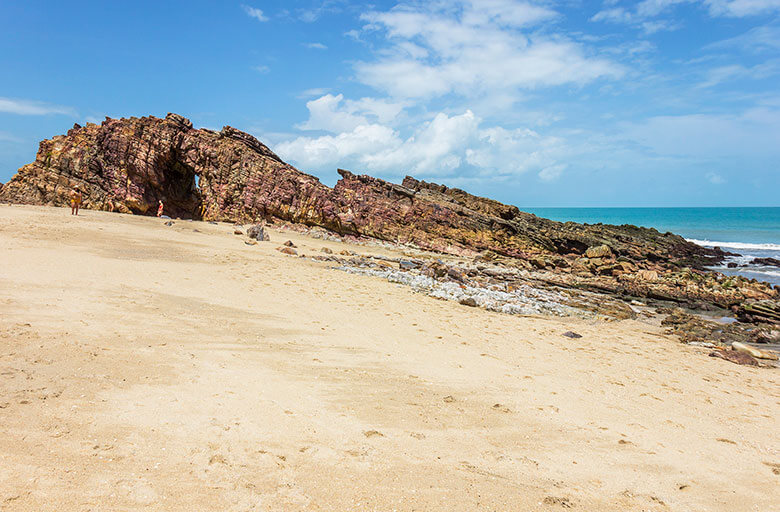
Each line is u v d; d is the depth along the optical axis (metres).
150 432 4.78
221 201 38.88
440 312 15.20
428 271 23.77
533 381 8.76
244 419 5.45
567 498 4.56
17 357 6.23
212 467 4.30
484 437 5.89
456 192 48.00
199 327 9.30
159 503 3.64
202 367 7.04
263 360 7.85
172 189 41.03
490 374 8.91
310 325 11.01
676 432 6.94
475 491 4.46
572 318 18.30
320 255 26.02
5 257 13.50
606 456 5.76
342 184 42.47
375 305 14.72
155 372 6.52
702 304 25.91
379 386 7.35
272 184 39.53
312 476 4.40
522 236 42.91
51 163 36.66
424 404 6.79
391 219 40.75
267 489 4.07
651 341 15.02
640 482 5.17
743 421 7.81
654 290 28.72
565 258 42.16
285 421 5.57
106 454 4.22
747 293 28.50
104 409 5.12
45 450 4.10
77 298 9.98
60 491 3.56
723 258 48.97
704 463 5.90
